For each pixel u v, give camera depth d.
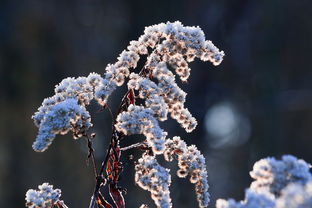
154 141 3.72
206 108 22.38
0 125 24.23
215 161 28.78
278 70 25.86
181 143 4.08
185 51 4.07
